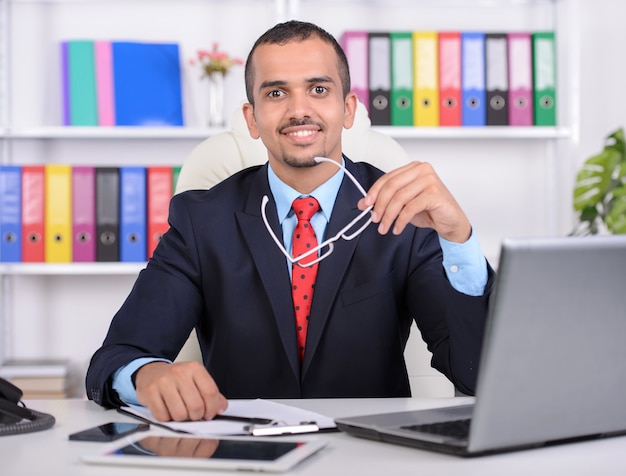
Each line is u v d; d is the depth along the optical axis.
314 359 1.46
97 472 0.77
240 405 1.12
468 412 0.98
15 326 3.09
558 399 0.81
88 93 2.82
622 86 3.20
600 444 0.87
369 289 1.47
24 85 3.07
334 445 0.88
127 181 2.76
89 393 1.22
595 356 0.81
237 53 3.11
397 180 1.18
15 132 2.79
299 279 1.47
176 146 3.10
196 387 1.02
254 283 1.49
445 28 3.15
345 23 3.13
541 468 0.77
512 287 0.74
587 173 2.80
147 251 2.76
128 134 2.80
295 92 1.47
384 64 2.79
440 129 2.79
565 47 3.16
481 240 3.18
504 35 2.83
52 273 2.92
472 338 1.21
